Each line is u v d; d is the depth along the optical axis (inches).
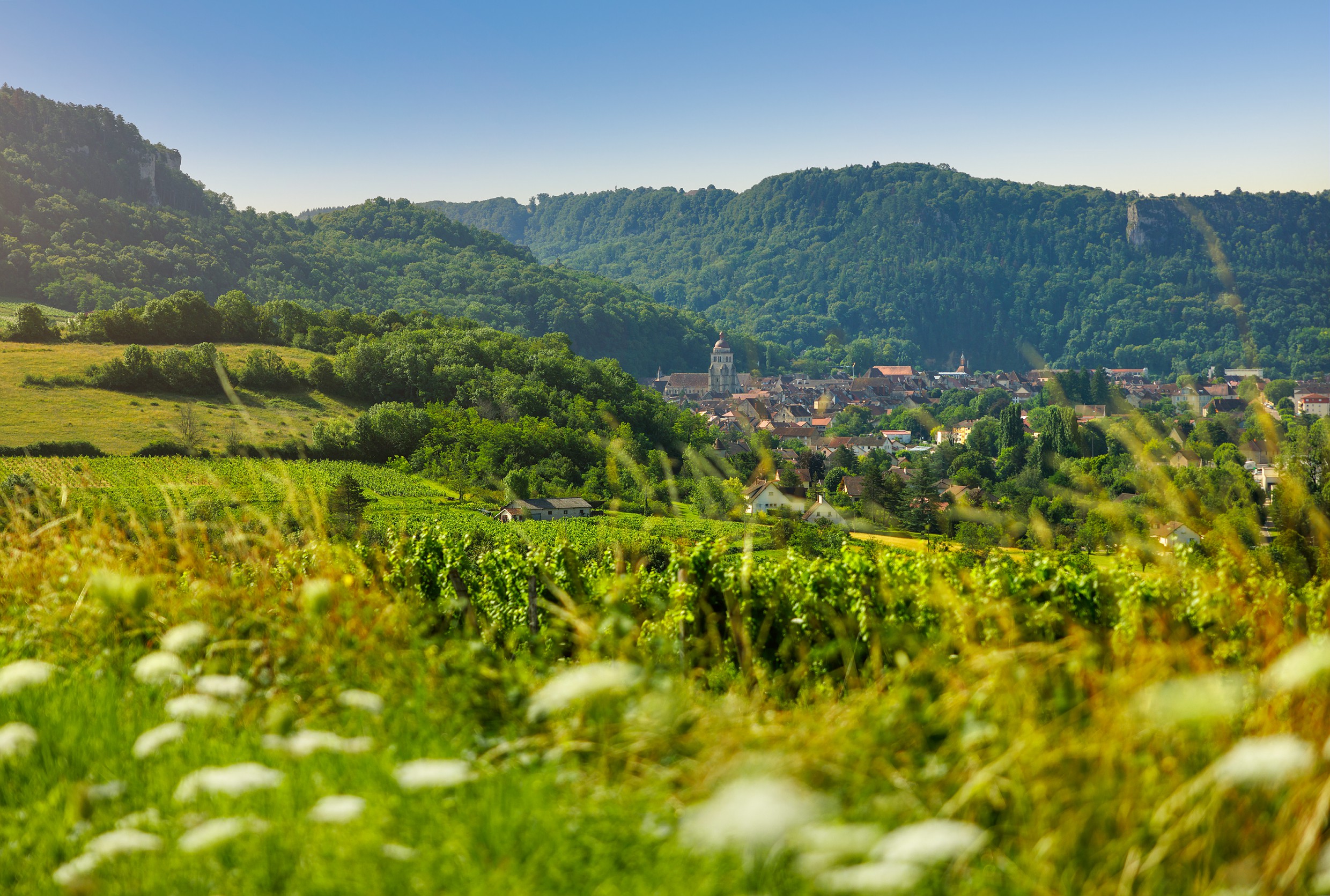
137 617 207.0
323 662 186.7
